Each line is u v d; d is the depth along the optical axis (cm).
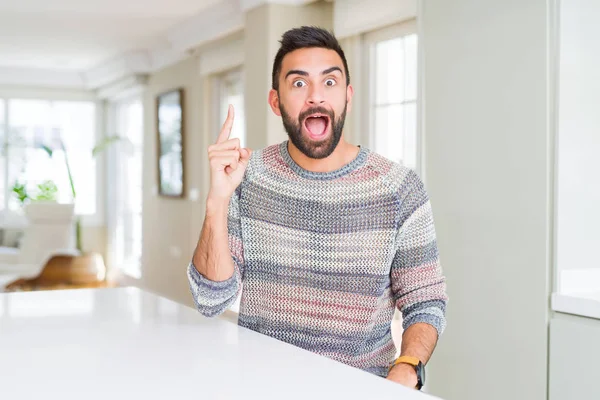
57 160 808
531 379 214
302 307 132
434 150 252
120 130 810
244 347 107
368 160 134
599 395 192
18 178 792
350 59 377
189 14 500
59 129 809
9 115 789
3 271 654
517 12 218
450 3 244
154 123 671
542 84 210
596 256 216
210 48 534
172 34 560
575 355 199
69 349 106
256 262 136
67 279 739
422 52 258
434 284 132
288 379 89
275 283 134
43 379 89
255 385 86
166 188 639
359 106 374
